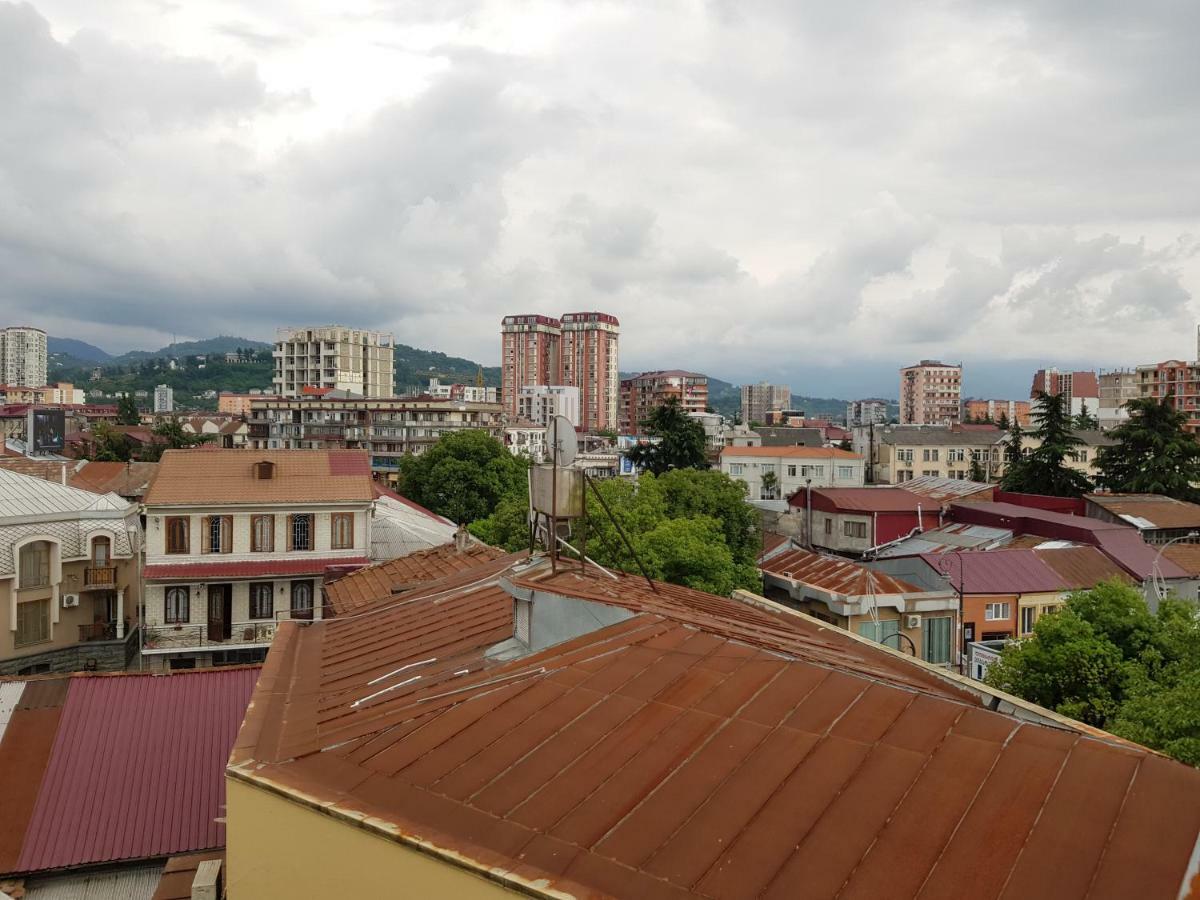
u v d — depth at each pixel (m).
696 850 6.49
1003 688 27.22
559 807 7.16
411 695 9.98
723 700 8.44
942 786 6.86
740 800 6.98
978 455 114.44
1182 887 5.59
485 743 8.24
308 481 39.81
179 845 15.31
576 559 13.77
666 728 8.10
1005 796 6.64
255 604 38.31
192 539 37.66
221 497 38.09
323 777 8.08
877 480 115.88
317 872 7.59
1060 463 72.38
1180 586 41.75
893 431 117.56
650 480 47.78
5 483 37.50
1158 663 25.89
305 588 38.84
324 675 12.10
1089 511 54.25
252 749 9.00
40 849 14.84
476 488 70.50
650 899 6.06
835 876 6.10
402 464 76.44
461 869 6.61
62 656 37.16
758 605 16.05
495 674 9.94
